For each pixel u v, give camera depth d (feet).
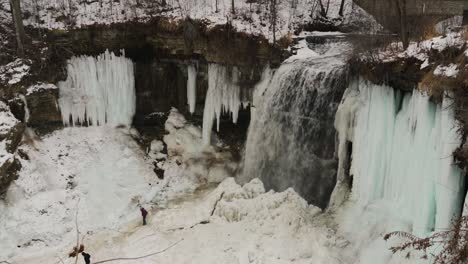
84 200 61.21
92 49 71.36
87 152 67.97
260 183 60.59
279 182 63.41
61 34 71.10
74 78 70.74
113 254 51.57
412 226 42.70
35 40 71.15
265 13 76.48
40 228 55.77
